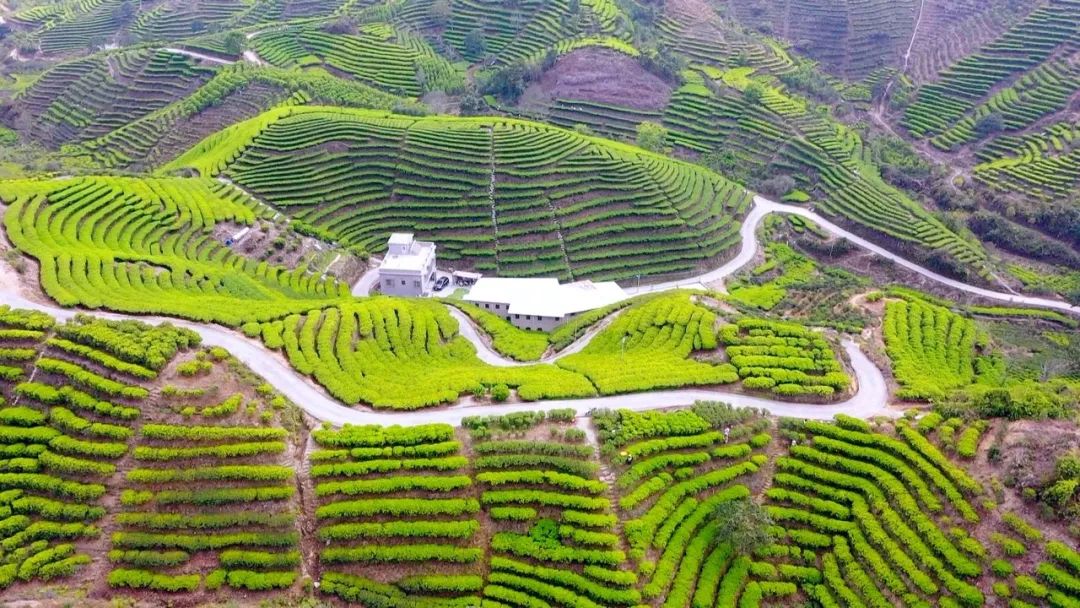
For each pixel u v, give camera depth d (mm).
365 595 50031
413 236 113938
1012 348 95688
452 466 55656
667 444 58906
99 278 75500
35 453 54781
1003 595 47844
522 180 123812
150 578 49500
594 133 152875
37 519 52594
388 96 154625
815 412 64438
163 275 82562
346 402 61719
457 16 185125
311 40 174000
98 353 58938
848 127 160375
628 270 116188
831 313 90938
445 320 81812
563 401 64188
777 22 198875
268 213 112188
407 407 61594
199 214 103375
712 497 57344
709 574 52938
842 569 53438
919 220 129000
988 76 165000
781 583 53031
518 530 53844
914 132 162000
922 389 66188
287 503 53188
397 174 123125
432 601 50219
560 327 90062
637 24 178500
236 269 95375
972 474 55000
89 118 159750
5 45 198750
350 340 71312
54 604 47844
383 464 54969
